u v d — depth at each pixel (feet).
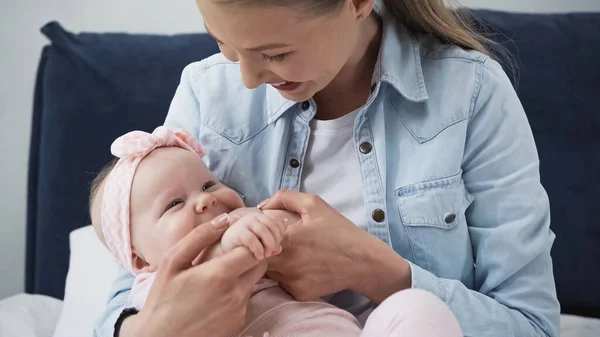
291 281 3.58
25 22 7.05
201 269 3.25
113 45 6.38
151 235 3.83
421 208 3.90
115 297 4.05
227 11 2.83
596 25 6.24
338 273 3.57
